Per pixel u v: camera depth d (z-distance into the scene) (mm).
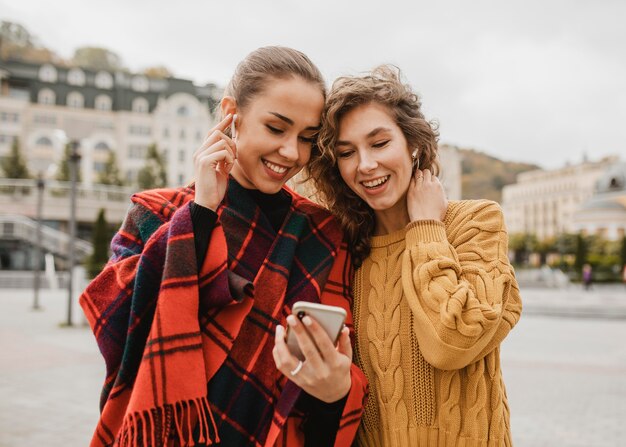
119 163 60438
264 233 1435
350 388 1275
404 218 1600
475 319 1257
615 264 44188
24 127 60594
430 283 1351
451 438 1394
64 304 16812
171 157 61281
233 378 1277
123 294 1297
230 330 1263
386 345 1475
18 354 8219
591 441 4746
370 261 1594
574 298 26062
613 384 7109
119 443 1164
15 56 86188
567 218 88562
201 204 1284
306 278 1426
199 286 1262
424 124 1483
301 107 1335
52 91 61781
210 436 1231
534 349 10383
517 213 99500
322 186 1610
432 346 1317
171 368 1153
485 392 1409
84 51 94375
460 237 1481
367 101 1429
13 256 30703
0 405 5418
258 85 1332
